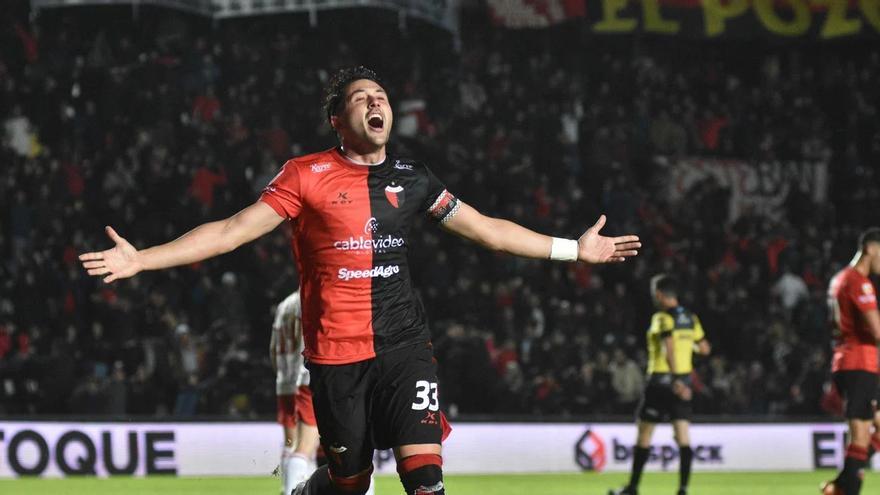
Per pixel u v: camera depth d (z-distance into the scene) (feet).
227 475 62.69
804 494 56.59
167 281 75.36
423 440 22.75
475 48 105.40
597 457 68.54
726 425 70.54
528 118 97.40
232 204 84.17
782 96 111.55
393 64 100.48
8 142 84.94
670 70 113.19
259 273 78.23
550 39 110.52
